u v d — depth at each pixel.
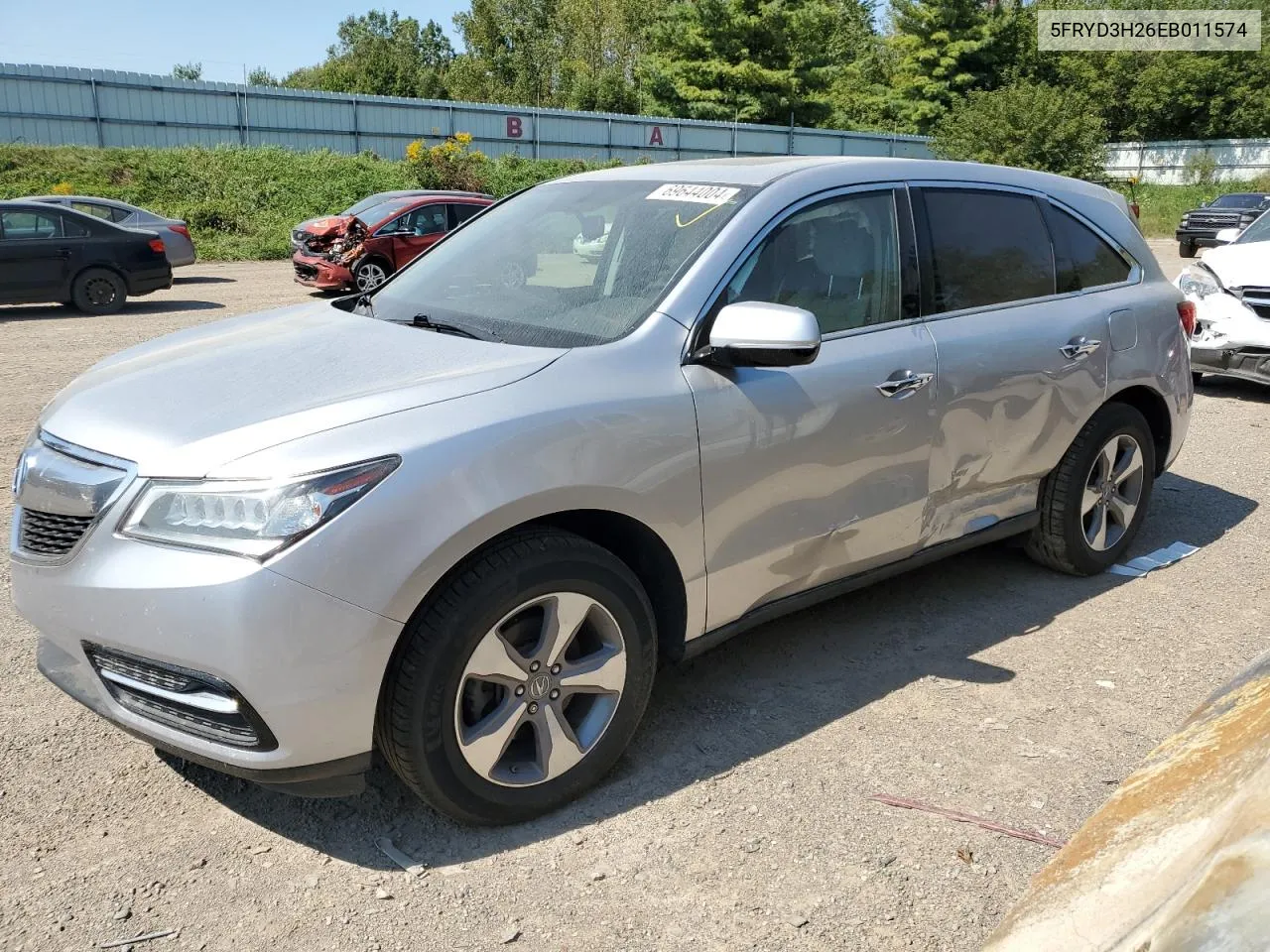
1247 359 7.70
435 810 2.80
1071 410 4.09
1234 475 6.19
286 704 2.33
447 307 3.40
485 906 2.42
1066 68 50.38
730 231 3.16
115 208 16.22
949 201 3.81
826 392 3.20
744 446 2.99
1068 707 3.39
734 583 3.09
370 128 34.62
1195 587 4.43
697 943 2.32
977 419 3.71
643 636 2.86
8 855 2.57
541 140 37.88
